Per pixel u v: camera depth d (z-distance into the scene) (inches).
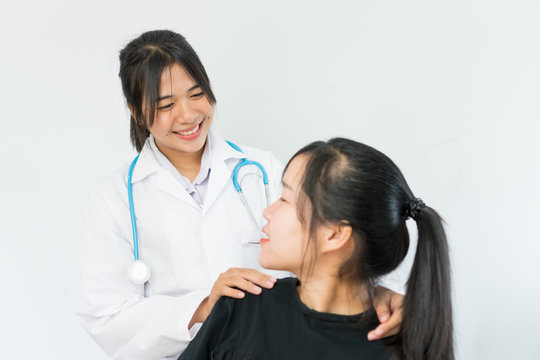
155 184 52.7
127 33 69.3
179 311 46.1
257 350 36.0
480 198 68.5
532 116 66.3
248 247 53.3
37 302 72.1
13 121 69.4
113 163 71.6
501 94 66.5
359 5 66.7
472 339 70.6
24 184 70.4
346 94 68.4
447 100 67.3
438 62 66.8
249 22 67.8
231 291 38.7
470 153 67.9
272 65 68.3
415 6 66.1
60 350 72.9
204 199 52.4
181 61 45.2
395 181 34.0
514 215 68.1
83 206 71.7
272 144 69.9
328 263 35.2
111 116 70.6
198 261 52.0
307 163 34.3
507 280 69.3
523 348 69.9
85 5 68.6
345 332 35.3
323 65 68.1
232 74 68.7
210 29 68.3
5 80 68.8
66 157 70.7
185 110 46.2
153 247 52.5
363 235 33.6
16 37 68.3
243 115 69.3
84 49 69.3
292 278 39.0
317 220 33.7
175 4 68.4
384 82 67.9
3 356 72.1
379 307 36.2
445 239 33.9
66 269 72.2
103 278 51.7
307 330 35.7
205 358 37.2
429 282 33.8
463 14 65.7
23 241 71.1
